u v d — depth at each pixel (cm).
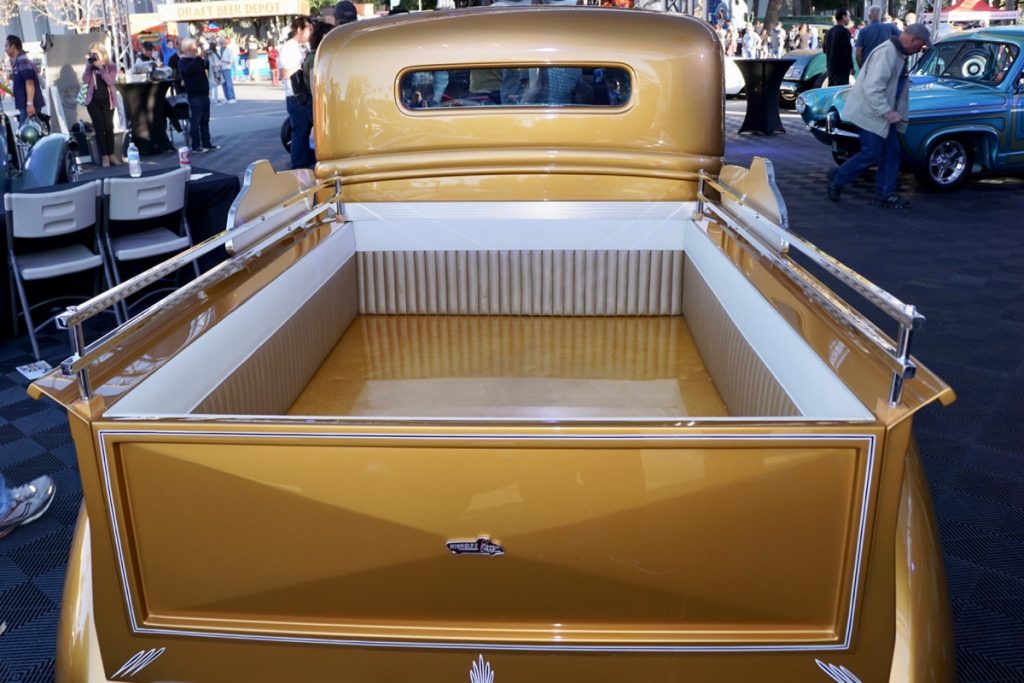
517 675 143
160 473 136
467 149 302
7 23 2655
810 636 138
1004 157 846
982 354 441
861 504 130
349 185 311
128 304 550
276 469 134
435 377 273
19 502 303
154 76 1328
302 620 144
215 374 185
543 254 314
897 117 765
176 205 514
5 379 438
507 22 288
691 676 142
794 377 174
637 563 135
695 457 129
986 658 230
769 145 1169
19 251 482
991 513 299
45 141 620
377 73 295
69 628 153
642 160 300
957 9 1989
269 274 233
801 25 2398
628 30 288
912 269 596
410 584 139
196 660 147
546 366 282
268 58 2888
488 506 133
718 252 252
